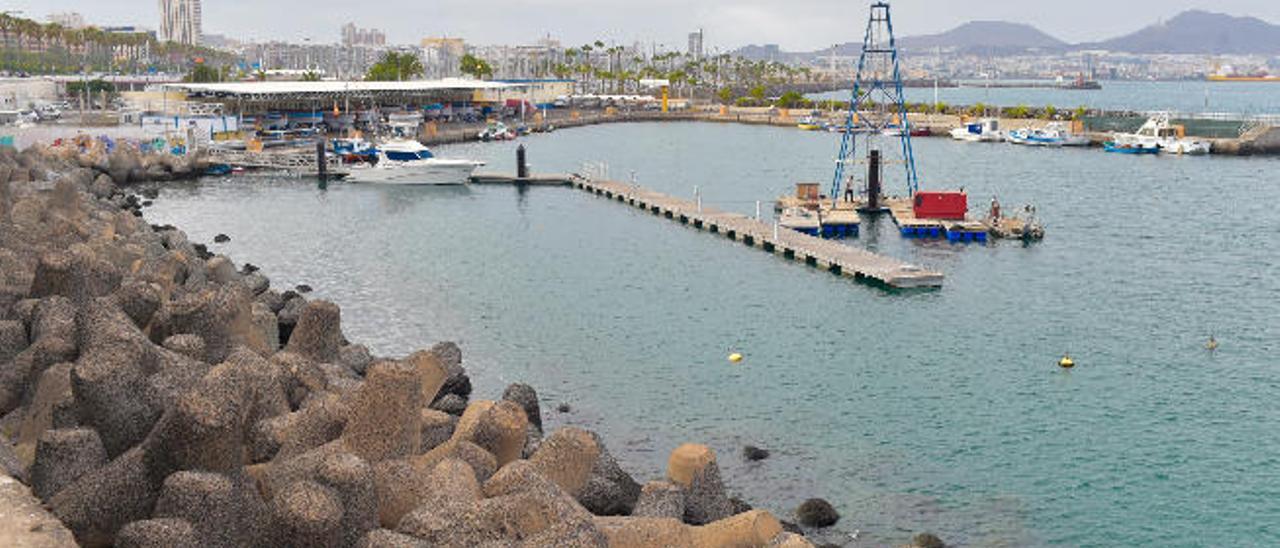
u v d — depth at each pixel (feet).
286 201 338.13
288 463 72.02
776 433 125.59
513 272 222.89
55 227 159.74
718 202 342.23
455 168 381.40
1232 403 137.18
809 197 315.58
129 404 75.10
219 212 310.65
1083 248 250.98
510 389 118.62
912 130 611.88
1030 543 98.27
